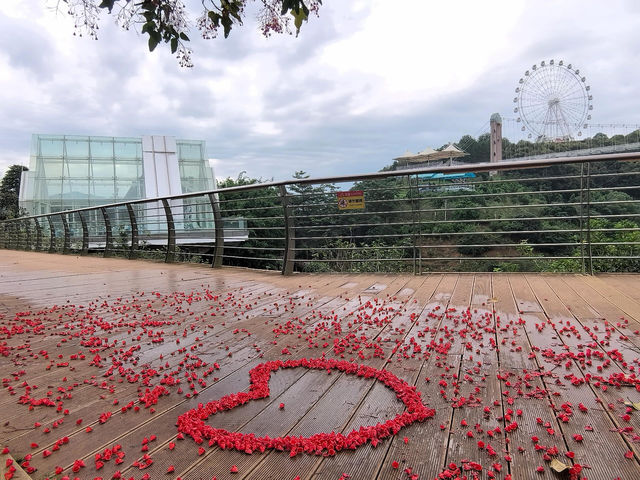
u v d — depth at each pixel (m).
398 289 4.40
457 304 3.62
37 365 2.51
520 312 3.27
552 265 6.44
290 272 5.75
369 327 3.08
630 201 4.42
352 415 1.81
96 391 2.13
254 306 3.92
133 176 24.38
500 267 6.66
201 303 4.13
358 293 4.32
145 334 3.13
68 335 3.14
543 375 2.10
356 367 2.30
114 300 4.40
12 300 4.48
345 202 5.39
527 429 1.62
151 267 7.41
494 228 6.77
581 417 1.70
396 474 1.39
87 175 23.47
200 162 26.98
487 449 1.48
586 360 2.26
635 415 1.69
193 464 1.49
